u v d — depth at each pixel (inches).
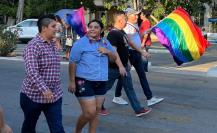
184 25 350.3
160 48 1071.6
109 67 301.6
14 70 580.7
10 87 447.8
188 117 326.0
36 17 1546.5
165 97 401.7
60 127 208.5
